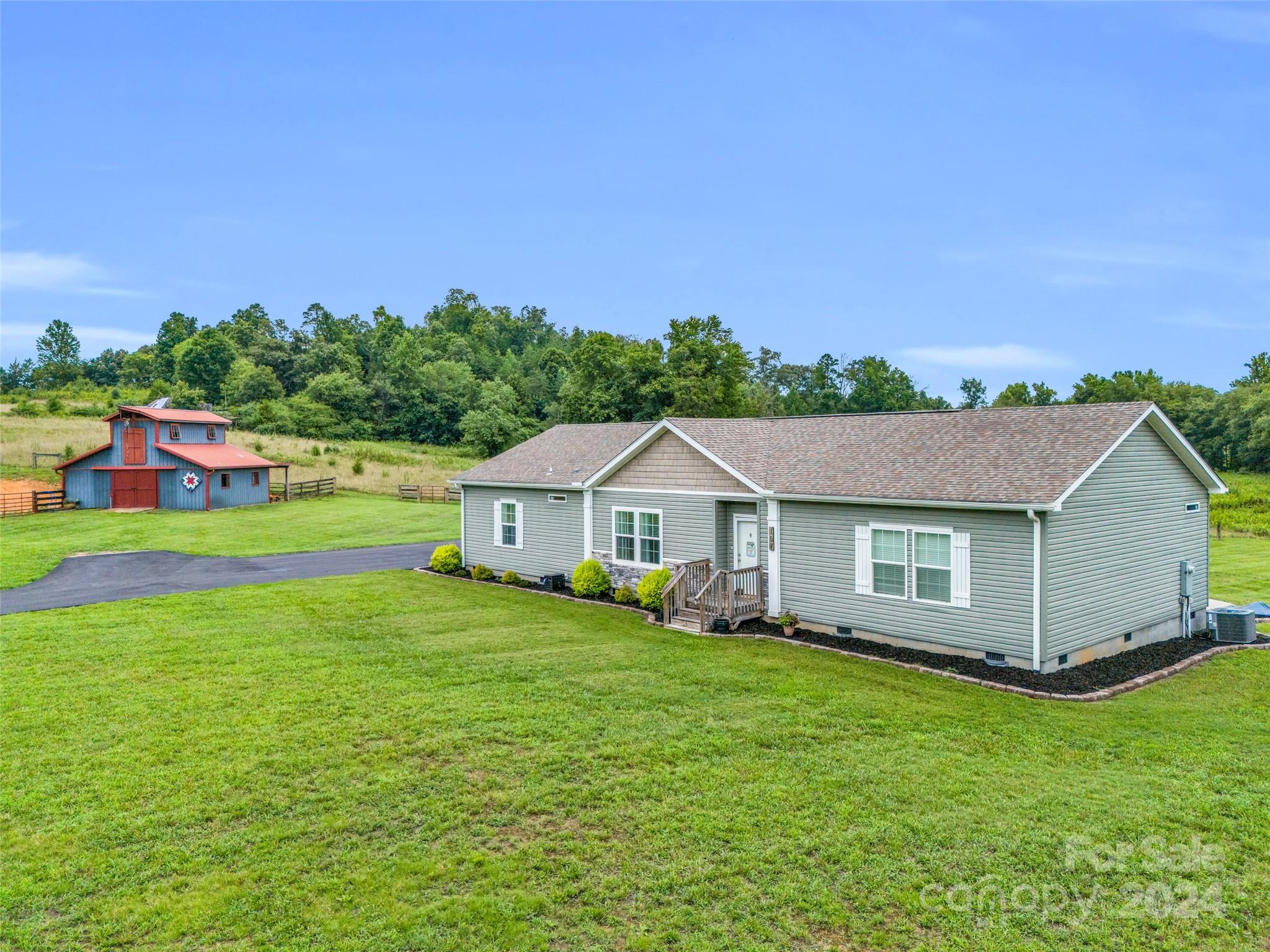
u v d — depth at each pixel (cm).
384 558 2930
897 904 694
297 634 1680
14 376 12494
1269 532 3816
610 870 745
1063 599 1417
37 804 869
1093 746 1059
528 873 740
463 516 2694
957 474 1541
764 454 1970
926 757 1012
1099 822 841
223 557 2920
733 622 1733
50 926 662
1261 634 1798
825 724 1130
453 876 735
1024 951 634
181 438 4403
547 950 632
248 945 639
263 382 9038
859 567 1636
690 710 1191
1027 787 923
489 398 8812
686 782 931
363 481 5466
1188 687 1360
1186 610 1759
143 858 764
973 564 1457
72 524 3616
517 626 1783
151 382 11488
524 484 2402
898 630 1576
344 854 772
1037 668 1377
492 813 856
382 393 9238
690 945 638
